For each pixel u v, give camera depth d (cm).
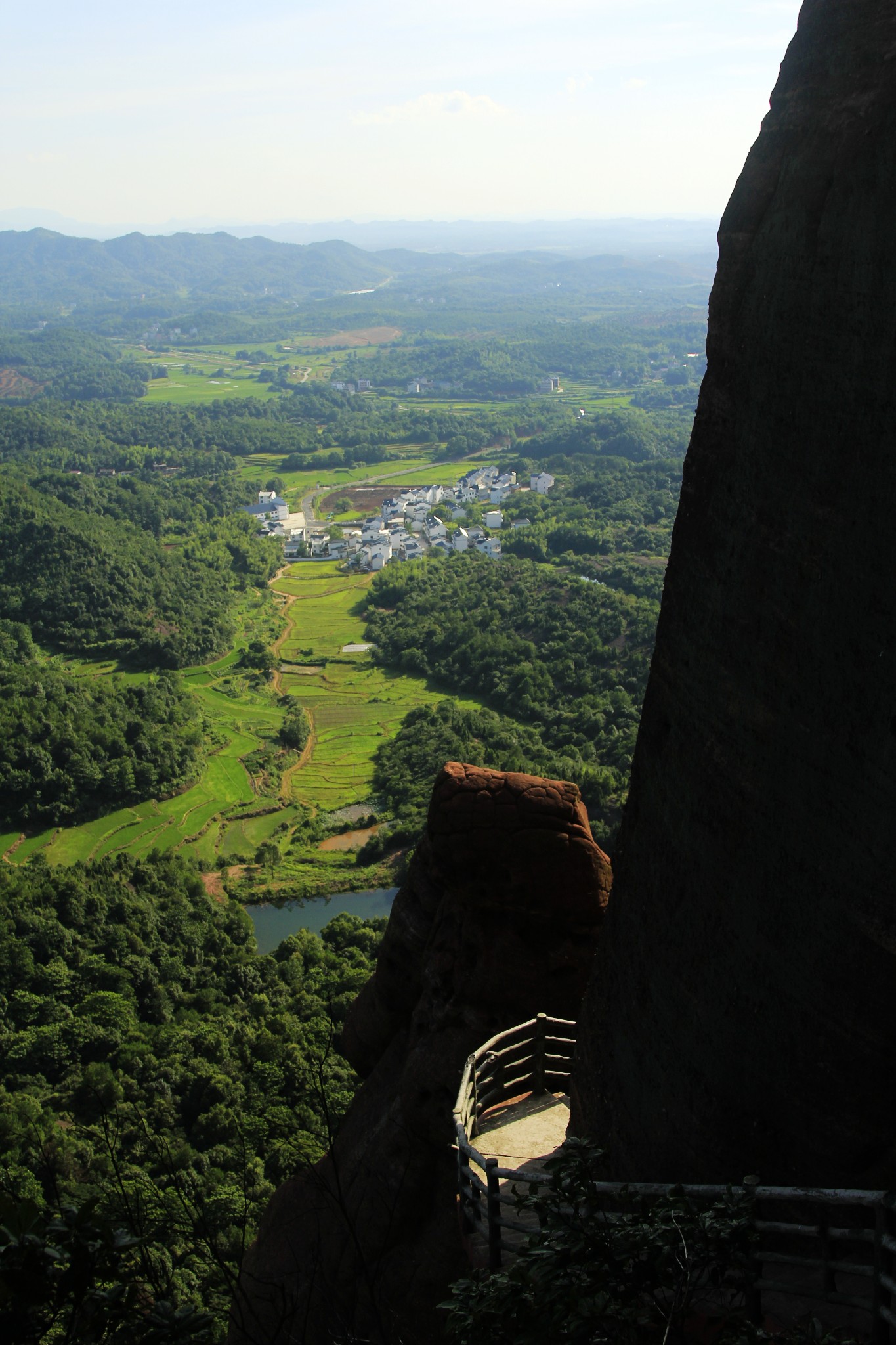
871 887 819
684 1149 1005
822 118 893
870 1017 824
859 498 838
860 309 834
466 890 1662
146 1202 905
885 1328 673
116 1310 657
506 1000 1636
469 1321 754
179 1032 4853
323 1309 1590
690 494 1070
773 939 912
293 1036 4619
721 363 1028
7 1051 4888
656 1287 750
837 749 854
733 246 1012
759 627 946
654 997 1066
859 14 857
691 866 1026
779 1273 877
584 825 1658
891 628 805
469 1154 1065
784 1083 899
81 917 6025
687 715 1045
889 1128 824
